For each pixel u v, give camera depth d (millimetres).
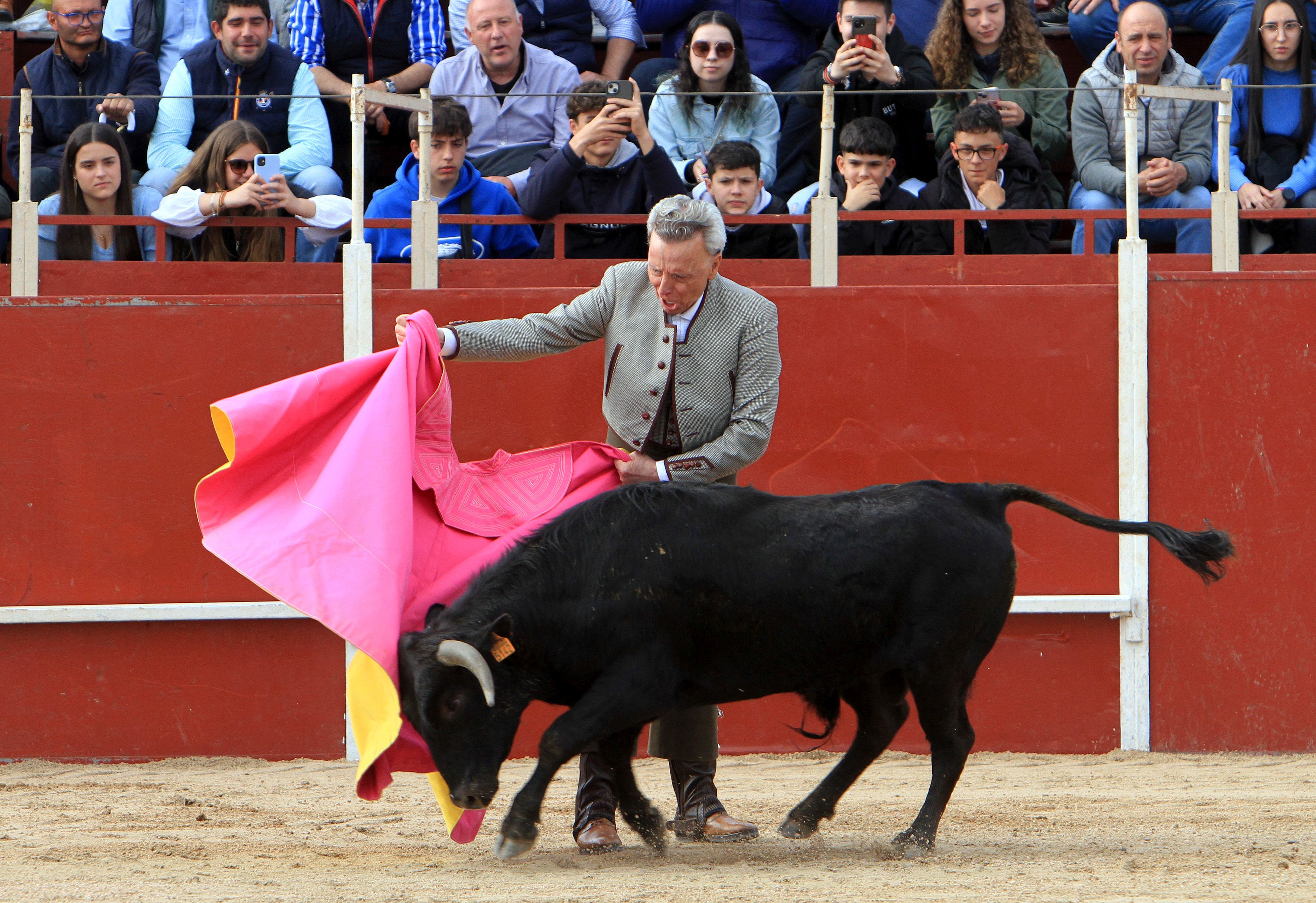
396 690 14164
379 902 13000
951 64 30375
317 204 27531
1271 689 25672
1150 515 25750
